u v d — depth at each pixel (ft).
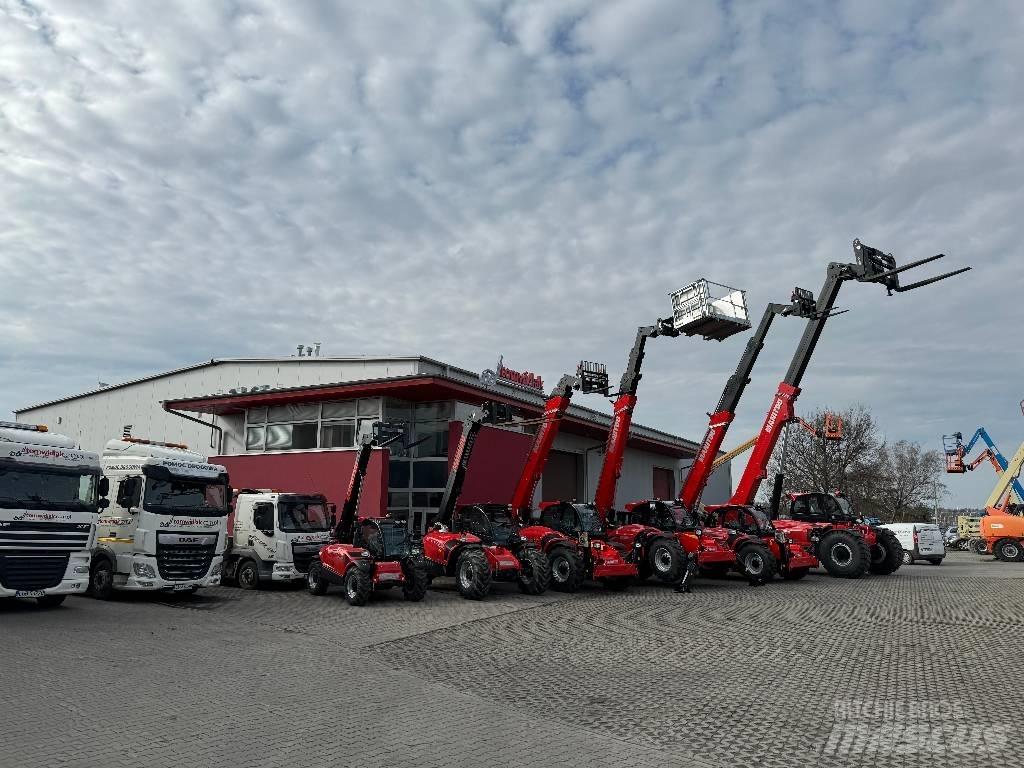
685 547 63.05
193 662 29.17
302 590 56.18
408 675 28.07
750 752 19.77
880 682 27.63
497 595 53.93
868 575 72.18
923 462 216.54
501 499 80.89
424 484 76.79
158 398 99.30
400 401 78.84
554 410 65.00
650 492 124.77
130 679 25.93
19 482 40.65
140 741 19.20
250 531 57.98
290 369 88.79
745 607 47.32
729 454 108.88
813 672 29.25
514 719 22.38
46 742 18.93
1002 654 32.78
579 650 33.37
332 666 29.30
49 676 25.99
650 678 28.07
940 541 95.76
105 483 44.86
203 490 50.88
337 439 78.59
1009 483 118.01
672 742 20.53
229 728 20.51
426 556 56.03
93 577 50.11
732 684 27.25
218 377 94.07
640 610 45.85
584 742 20.33
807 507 75.25
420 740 20.04
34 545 40.63
